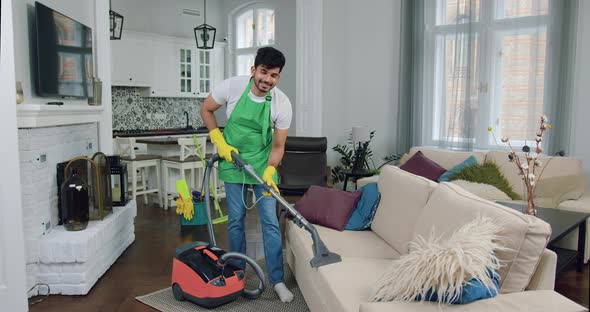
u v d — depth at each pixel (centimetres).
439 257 148
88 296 280
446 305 147
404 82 548
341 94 609
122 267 332
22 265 241
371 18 582
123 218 367
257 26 786
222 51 821
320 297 207
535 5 456
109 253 331
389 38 571
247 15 802
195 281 256
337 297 180
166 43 737
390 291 160
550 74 445
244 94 262
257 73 247
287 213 305
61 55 332
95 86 396
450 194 204
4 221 236
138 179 673
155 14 737
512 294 154
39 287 283
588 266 331
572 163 374
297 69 582
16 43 279
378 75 583
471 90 498
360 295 180
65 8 356
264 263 342
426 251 155
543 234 159
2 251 236
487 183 388
